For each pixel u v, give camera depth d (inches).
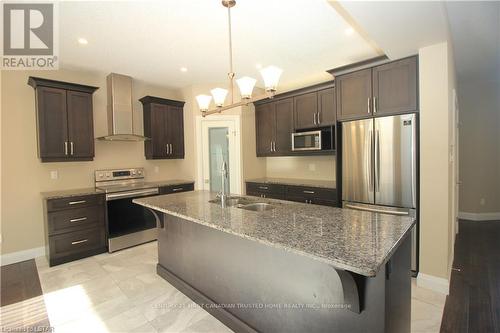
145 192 154.2
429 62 100.3
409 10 74.0
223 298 84.7
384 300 51.8
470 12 100.4
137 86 175.3
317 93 158.7
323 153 159.6
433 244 100.7
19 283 108.5
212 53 126.8
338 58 136.1
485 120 196.7
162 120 175.8
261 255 72.4
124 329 80.0
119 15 91.2
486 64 160.1
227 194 108.4
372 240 54.7
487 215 199.2
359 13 75.7
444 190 98.3
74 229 131.0
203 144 183.6
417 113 110.0
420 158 103.8
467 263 123.3
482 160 198.5
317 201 150.8
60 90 135.0
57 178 144.4
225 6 86.0
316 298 61.2
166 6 86.2
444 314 85.0
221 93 92.3
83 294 99.6
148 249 145.6
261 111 190.9
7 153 129.8
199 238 92.8
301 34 108.3
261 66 145.3
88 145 144.3
